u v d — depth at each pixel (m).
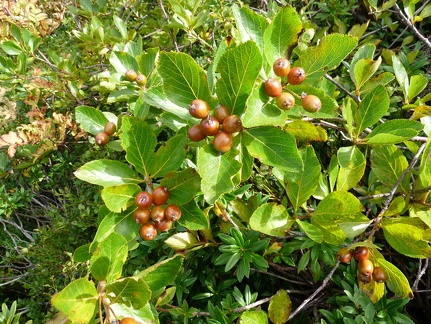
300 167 0.22
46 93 0.57
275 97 0.22
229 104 0.22
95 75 0.56
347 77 0.50
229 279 0.43
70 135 0.60
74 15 0.70
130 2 0.63
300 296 0.46
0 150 0.64
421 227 0.27
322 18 0.58
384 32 0.61
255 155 0.23
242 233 0.37
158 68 0.22
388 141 0.27
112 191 0.25
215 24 0.56
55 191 0.62
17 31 0.51
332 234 0.28
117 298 0.21
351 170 0.30
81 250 0.28
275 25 0.24
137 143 0.26
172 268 0.24
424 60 0.47
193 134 0.23
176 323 0.38
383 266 0.27
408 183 0.31
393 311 0.32
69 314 0.19
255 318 0.29
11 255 0.62
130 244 0.27
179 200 0.26
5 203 0.59
